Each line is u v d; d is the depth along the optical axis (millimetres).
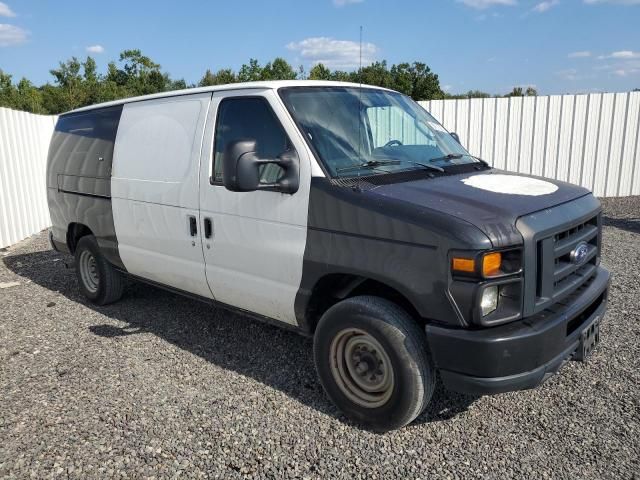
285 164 3502
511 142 12758
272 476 2959
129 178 4930
